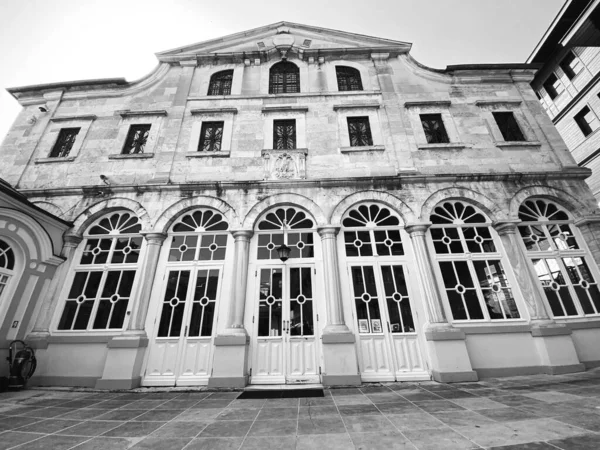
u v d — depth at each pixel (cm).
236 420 397
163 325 673
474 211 793
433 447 289
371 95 976
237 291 683
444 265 732
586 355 646
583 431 308
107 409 461
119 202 782
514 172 815
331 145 883
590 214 759
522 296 691
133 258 743
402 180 802
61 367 636
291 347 654
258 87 1005
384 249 750
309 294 698
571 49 1403
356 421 378
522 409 396
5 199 627
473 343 655
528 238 761
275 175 826
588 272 724
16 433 355
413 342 659
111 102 973
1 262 639
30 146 890
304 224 781
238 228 745
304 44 1078
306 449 297
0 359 604
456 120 927
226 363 614
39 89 990
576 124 1435
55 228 729
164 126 920
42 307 682
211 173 835
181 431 358
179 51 1060
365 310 685
